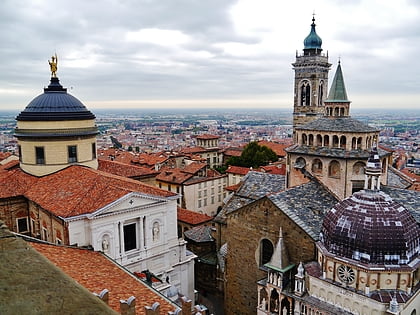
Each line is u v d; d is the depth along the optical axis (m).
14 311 6.03
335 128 55.00
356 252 36.62
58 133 59.69
